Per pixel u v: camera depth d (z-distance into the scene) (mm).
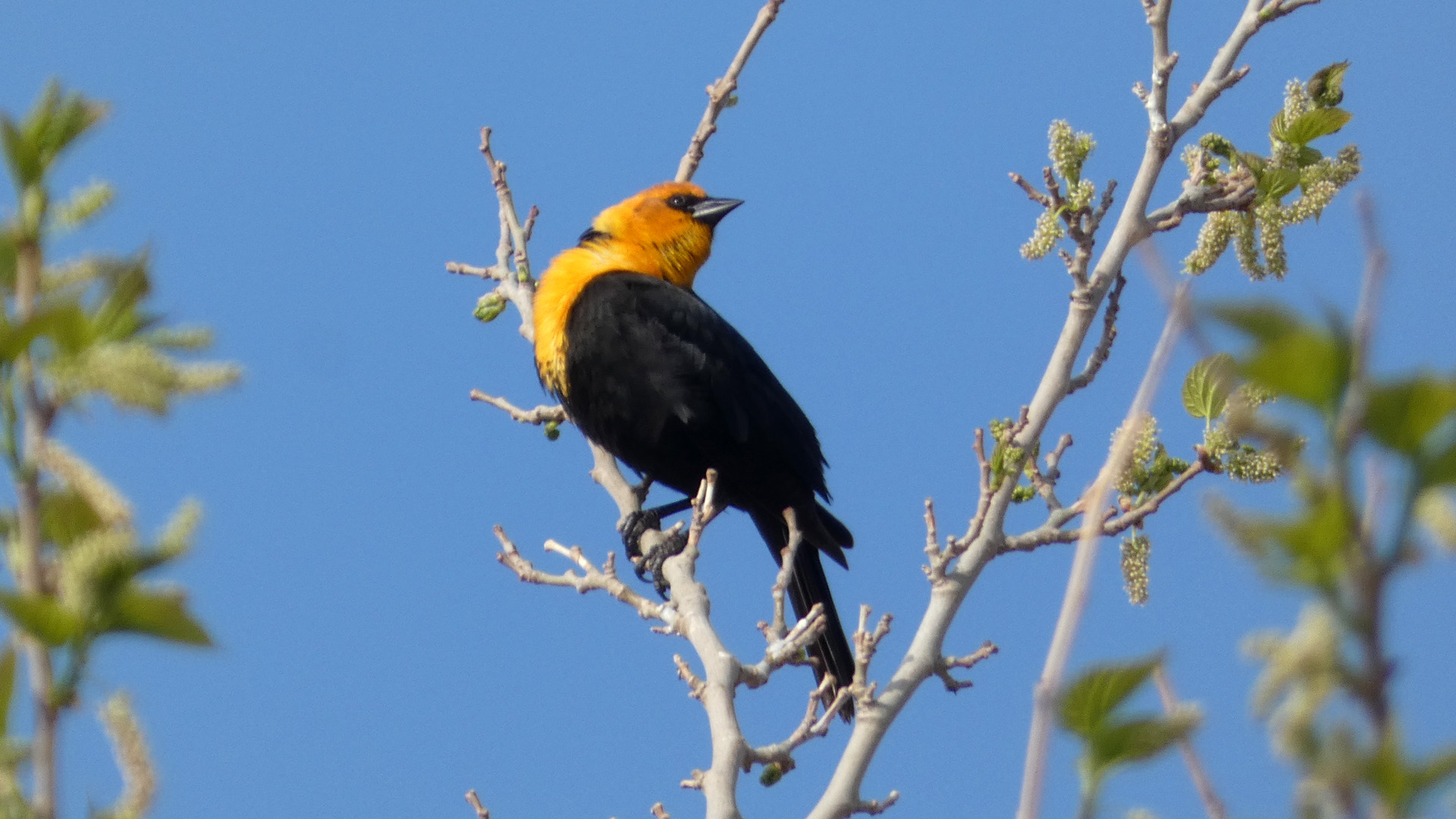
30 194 4652
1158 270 4930
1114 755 4164
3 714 4281
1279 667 3117
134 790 4156
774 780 9133
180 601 4227
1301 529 3113
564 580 10555
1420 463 3119
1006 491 10656
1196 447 10555
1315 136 11242
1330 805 3043
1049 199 11422
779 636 9688
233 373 4234
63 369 4172
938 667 9867
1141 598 10445
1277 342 3213
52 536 4340
